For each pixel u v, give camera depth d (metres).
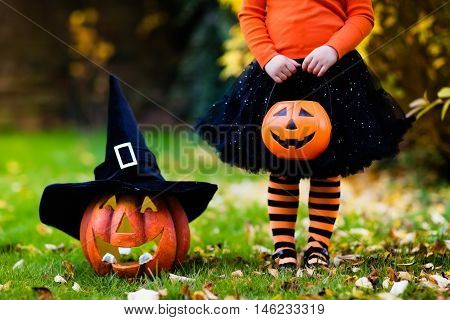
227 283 3.18
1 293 3.11
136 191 3.45
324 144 3.28
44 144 10.31
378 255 3.69
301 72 3.41
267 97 3.45
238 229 4.86
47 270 3.58
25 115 11.85
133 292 3.06
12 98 11.86
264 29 3.50
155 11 12.28
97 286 3.30
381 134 3.45
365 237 4.39
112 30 12.20
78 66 11.84
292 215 3.62
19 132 11.69
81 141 10.56
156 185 3.38
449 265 3.51
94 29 12.02
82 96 11.95
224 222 5.00
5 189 6.59
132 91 12.07
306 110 3.28
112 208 3.49
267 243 4.38
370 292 3.03
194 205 3.80
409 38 5.38
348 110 3.38
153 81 12.27
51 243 4.39
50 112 11.97
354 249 4.03
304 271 3.34
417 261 3.57
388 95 3.63
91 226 3.45
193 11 11.22
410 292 3.00
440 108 5.50
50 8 12.01
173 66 12.34
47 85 12.01
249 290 3.12
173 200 3.61
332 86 3.39
